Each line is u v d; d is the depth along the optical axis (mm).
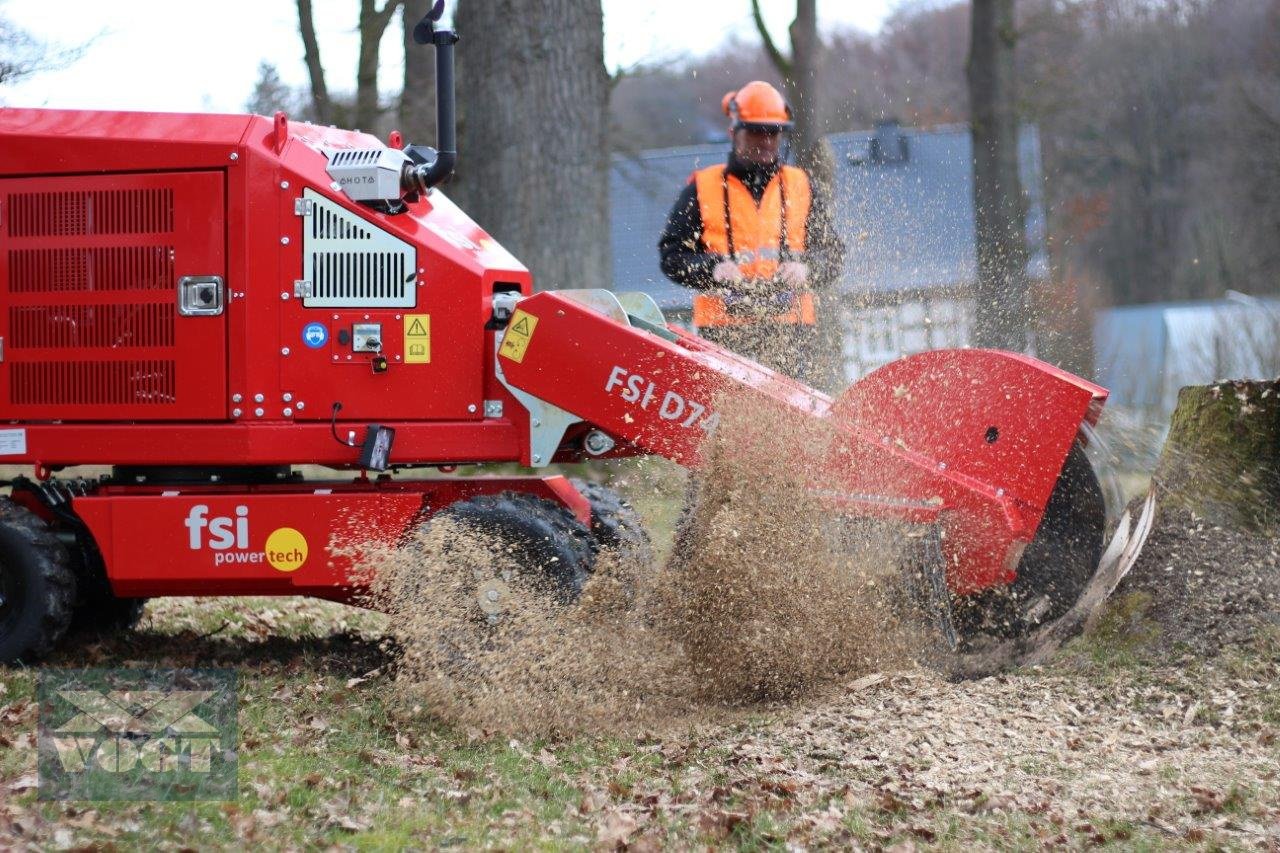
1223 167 30594
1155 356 17734
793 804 4059
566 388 5387
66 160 5586
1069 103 18125
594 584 5133
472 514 5156
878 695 5070
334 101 13250
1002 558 5094
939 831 3846
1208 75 31344
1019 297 15328
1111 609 5781
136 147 5535
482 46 10562
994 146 16969
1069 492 5402
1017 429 5109
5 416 5672
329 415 5500
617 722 4973
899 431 5215
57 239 5605
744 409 5199
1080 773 4340
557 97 10523
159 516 5457
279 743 4605
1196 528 6125
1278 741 4613
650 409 5301
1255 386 6227
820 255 7184
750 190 7066
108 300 5570
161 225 5523
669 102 28188
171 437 5512
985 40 17000
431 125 12656
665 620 5230
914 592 5137
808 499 5137
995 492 5117
